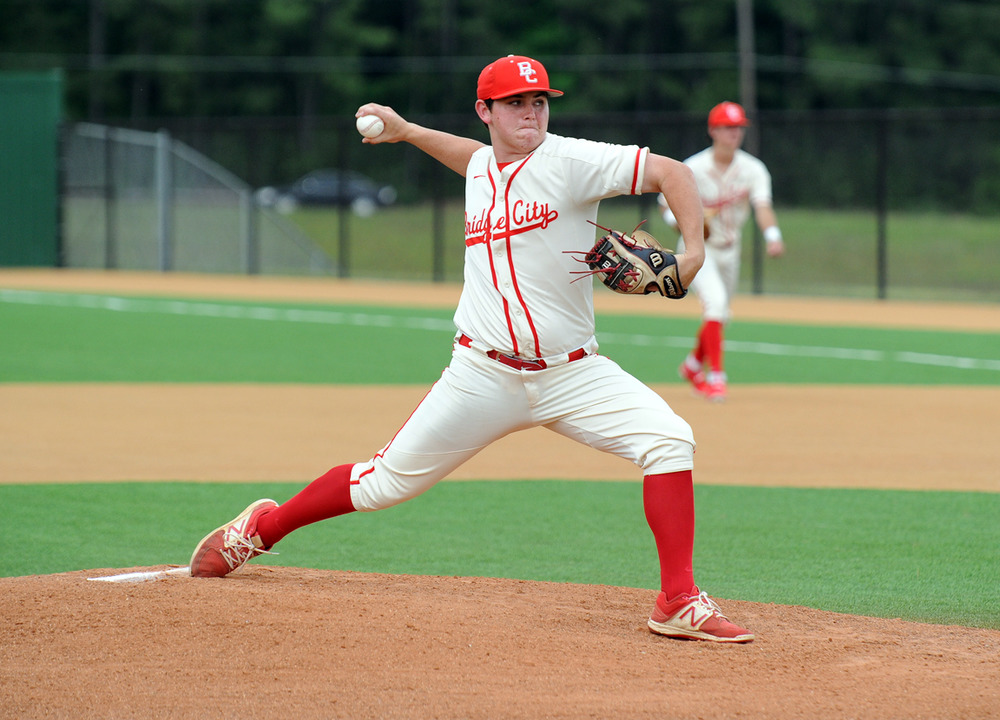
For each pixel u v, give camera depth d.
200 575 17.67
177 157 104.50
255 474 27.81
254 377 45.03
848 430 34.09
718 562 20.73
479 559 20.91
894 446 31.81
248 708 12.67
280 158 156.00
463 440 15.97
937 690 13.53
